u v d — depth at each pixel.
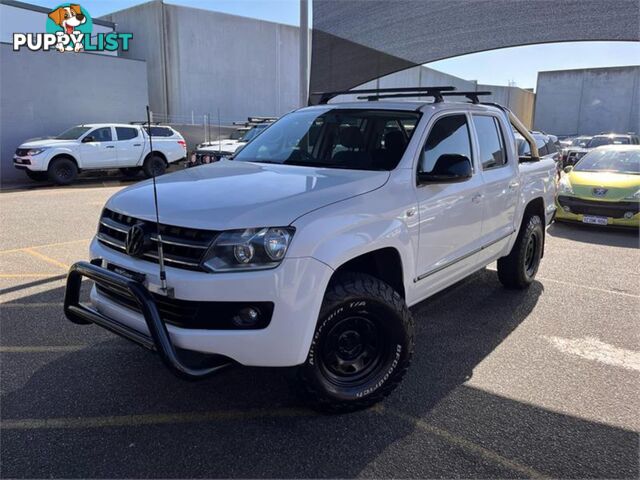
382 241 3.25
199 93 27.02
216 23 27.17
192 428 3.14
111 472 2.73
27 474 2.71
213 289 2.74
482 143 4.74
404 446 2.99
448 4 6.71
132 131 17.52
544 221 6.05
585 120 42.78
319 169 3.76
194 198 3.12
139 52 26.97
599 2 5.52
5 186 15.95
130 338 3.00
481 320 4.98
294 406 3.40
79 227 9.12
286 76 30.64
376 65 7.67
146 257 3.04
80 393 3.52
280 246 2.78
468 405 3.45
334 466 2.81
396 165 3.67
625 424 3.25
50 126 19.23
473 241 4.48
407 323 3.36
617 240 8.85
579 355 4.23
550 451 2.96
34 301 5.24
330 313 3.01
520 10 6.12
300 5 8.38
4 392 3.51
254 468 2.78
